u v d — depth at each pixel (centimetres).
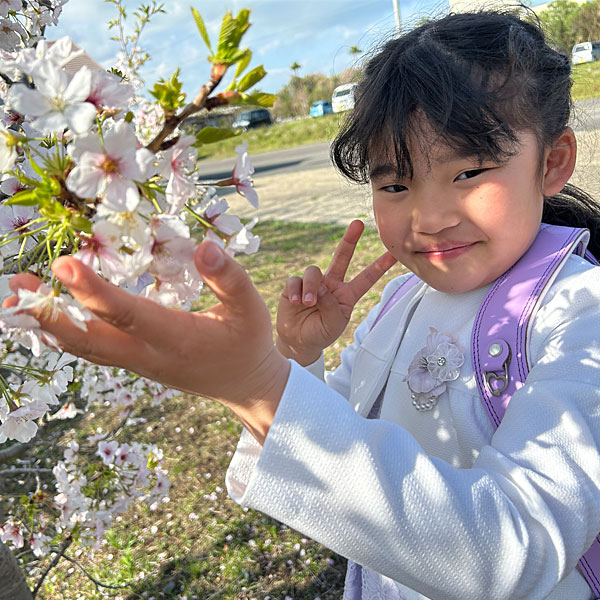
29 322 62
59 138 71
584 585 100
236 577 311
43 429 339
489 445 95
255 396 74
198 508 370
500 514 79
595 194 367
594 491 81
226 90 62
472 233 100
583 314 97
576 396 87
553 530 77
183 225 61
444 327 117
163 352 65
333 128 154
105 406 493
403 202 103
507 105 97
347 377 147
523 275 105
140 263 60
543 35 118
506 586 77
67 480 223
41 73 58
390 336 129
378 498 75
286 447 74
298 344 127
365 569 130
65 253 78
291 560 320
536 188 103
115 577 319
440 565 77
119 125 58
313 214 1095
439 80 94
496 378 102
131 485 229
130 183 58
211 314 67
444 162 96
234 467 95
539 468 83
